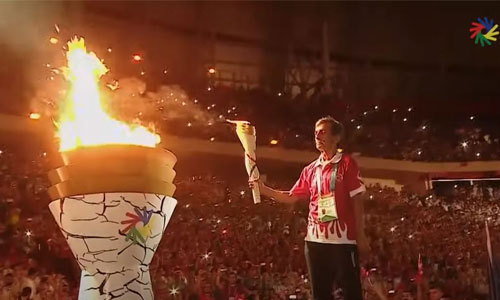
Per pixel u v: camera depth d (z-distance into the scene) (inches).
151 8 482.9
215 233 320.2
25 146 348.2
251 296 275.0
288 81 520.1
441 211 391.2
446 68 557.0
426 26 563.5
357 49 552.7
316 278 132.2
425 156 441.4
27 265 258.2
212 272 282.0
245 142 137.8
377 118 454.9
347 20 559.5
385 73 550.0
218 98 426.9
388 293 269.7
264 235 328.8
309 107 450.0
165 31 490.0
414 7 565.3
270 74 525.7
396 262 321.7
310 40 541.3
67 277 274.2
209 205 350.0
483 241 341.7
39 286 247.3
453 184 433.7
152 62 478.9
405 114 465.1
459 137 458.3
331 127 135.2
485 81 550.9
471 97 533.3
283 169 426.0
